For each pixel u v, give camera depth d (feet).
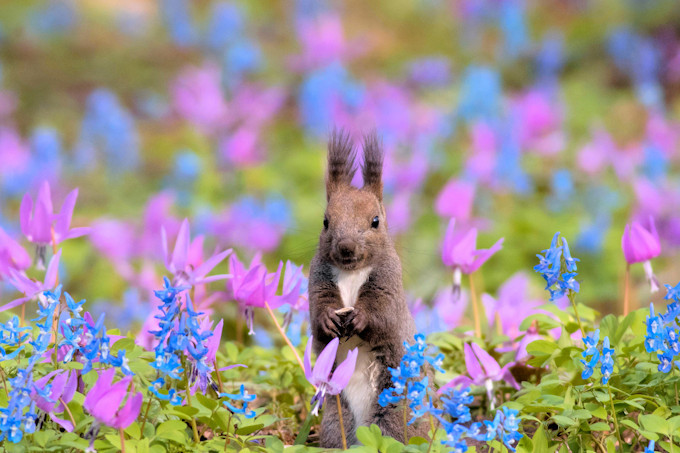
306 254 29.43
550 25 90.89
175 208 53.36
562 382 20.56
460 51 85.51
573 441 19.33
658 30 79.00
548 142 57.52
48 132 52.90
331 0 93.50
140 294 36.63
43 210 22.25
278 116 70.23
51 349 19.79
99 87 74.90
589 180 55.42
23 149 56.44
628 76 75.61
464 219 41.86
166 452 17.83
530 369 24.14
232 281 21.85
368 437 17.34
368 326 21.58
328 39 72.43
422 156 49.67
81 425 16.88
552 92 65.77
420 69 74.38
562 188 51.21
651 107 63.98
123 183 56.85
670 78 73.46
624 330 21.59
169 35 83.35
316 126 58.59
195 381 19.12
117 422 16.20
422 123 58.59
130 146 57.41
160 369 17.03
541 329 25.09
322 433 21.93
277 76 73.46
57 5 83.97
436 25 91.91
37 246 22.54
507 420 16.44
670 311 19.20
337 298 22.21
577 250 47.52
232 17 77.71
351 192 23.15
